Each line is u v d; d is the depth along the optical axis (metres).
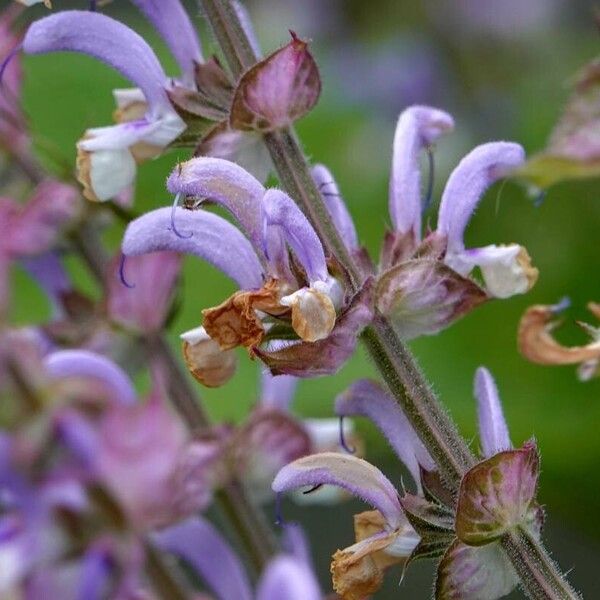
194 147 0.44
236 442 0.50
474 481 0.42
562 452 0.54
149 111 0.45
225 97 0.44
